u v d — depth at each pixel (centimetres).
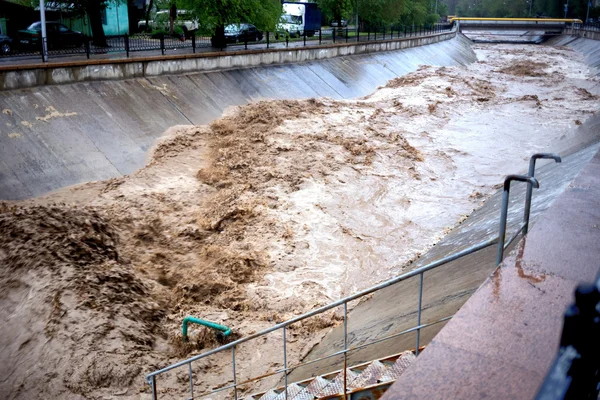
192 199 2122
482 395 357
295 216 2000
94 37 3334
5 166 2033
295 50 4100
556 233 602
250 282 1598
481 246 549
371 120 3325
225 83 3338
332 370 1000
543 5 11381
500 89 4775
